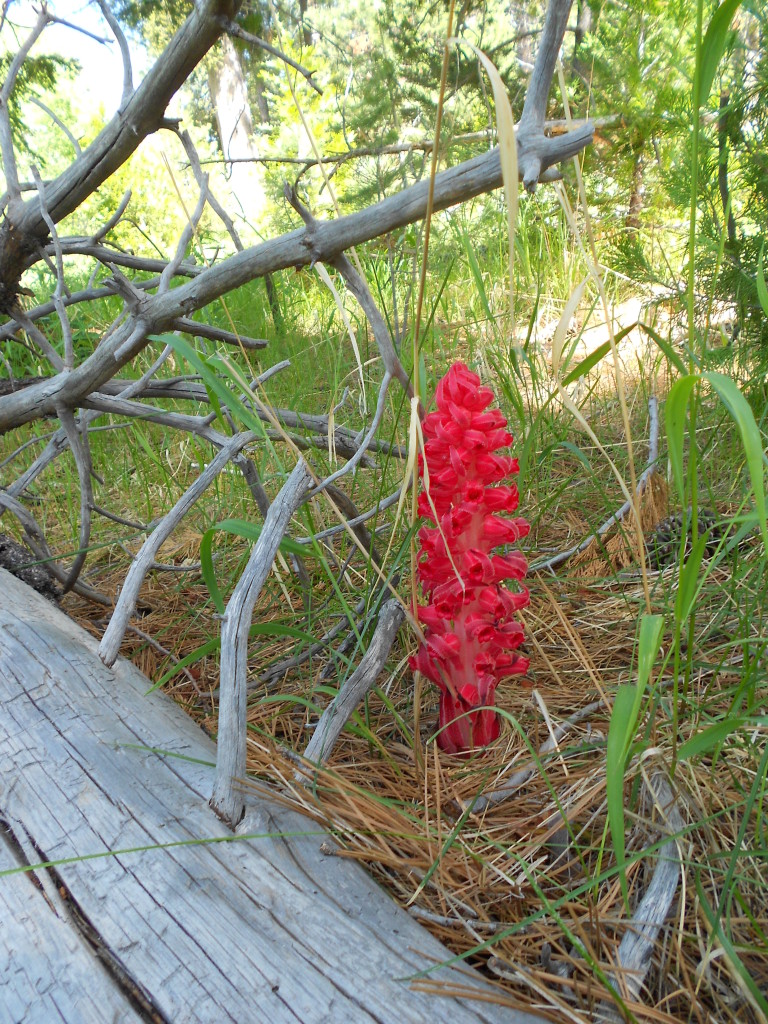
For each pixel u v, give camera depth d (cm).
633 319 119
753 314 86
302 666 59
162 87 52
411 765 46
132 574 48
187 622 66
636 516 33
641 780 39
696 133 30
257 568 41
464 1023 27
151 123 54
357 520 55
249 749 45
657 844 32
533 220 137
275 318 107
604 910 34
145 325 50
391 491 74
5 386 76
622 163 117
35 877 33
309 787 40
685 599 32
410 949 30
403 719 52
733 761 42
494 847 39
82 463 59
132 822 35
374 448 63
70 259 164
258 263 44
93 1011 27
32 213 62
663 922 32
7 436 106
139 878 32
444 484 41
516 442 78
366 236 41
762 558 53
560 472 87
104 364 53
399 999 27
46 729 40
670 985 31
